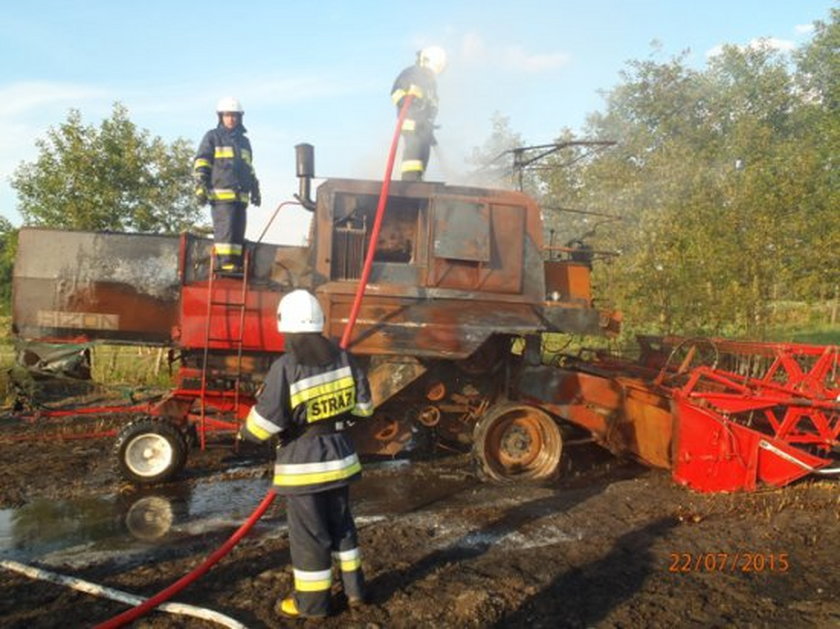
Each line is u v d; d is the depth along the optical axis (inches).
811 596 177.3
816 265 476.4
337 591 174.9
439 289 278.1
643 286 475.5
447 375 300.8
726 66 1000.9
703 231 463.2
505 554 201.8
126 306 285.3
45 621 158.6
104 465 298.0
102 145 566.6
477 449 281.4
